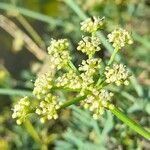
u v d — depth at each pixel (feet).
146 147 1.12
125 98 1.19
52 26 1.53
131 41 0.70
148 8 1.48
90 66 0.67
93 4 1.47
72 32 1.56
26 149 1.30
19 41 1.43
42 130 1.29
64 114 1.27
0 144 1.31
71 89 0.67
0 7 1.43
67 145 1.18
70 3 1.22
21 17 1.50
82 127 1.20
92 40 0.70
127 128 1.12
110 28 1.35
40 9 1.61
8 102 1.54
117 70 0.66
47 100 0.65
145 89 1.15
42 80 0.66
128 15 1.46
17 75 1.82
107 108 0.67
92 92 0.65
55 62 0.68
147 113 1.15
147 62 1.34
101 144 1.11
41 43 1.49
